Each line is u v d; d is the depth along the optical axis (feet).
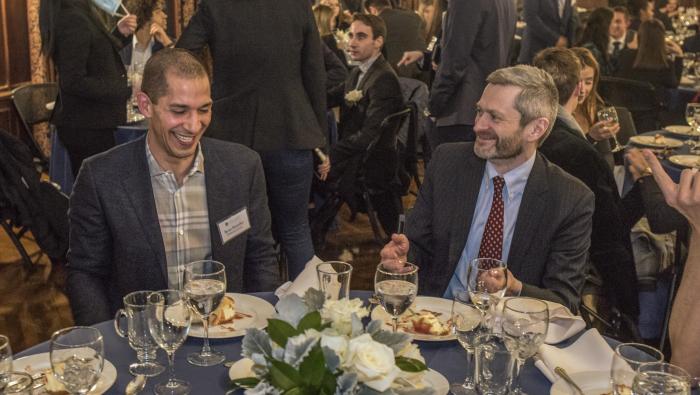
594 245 9.36
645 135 14.74
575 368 5.69
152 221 7.52
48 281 14.05
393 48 21.88
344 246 16.28
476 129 7.81
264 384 4.06
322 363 3.84
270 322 4.09
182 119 7.23
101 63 13.53
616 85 18.63
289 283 6.76
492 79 7.82
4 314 12.67
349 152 14.85
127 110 14.79
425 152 18.10
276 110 11.34
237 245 7.92
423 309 6.70
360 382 3.94
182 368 5.63
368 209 15.43
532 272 7.89
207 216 7.82
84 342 5.04
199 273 6.01
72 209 7.65
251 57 11.04
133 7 16.33
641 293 10.25
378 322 4.34
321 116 11.90
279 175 11.83
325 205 15.35
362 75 15.42
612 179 9.41
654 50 20.86
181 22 26.66
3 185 13.15
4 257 15.03
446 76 14.92
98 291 7.63
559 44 22.31
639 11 28.14
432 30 22.84
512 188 7.96
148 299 5.52
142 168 7.57
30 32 20.70
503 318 5.23
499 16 14.82
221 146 7.98
